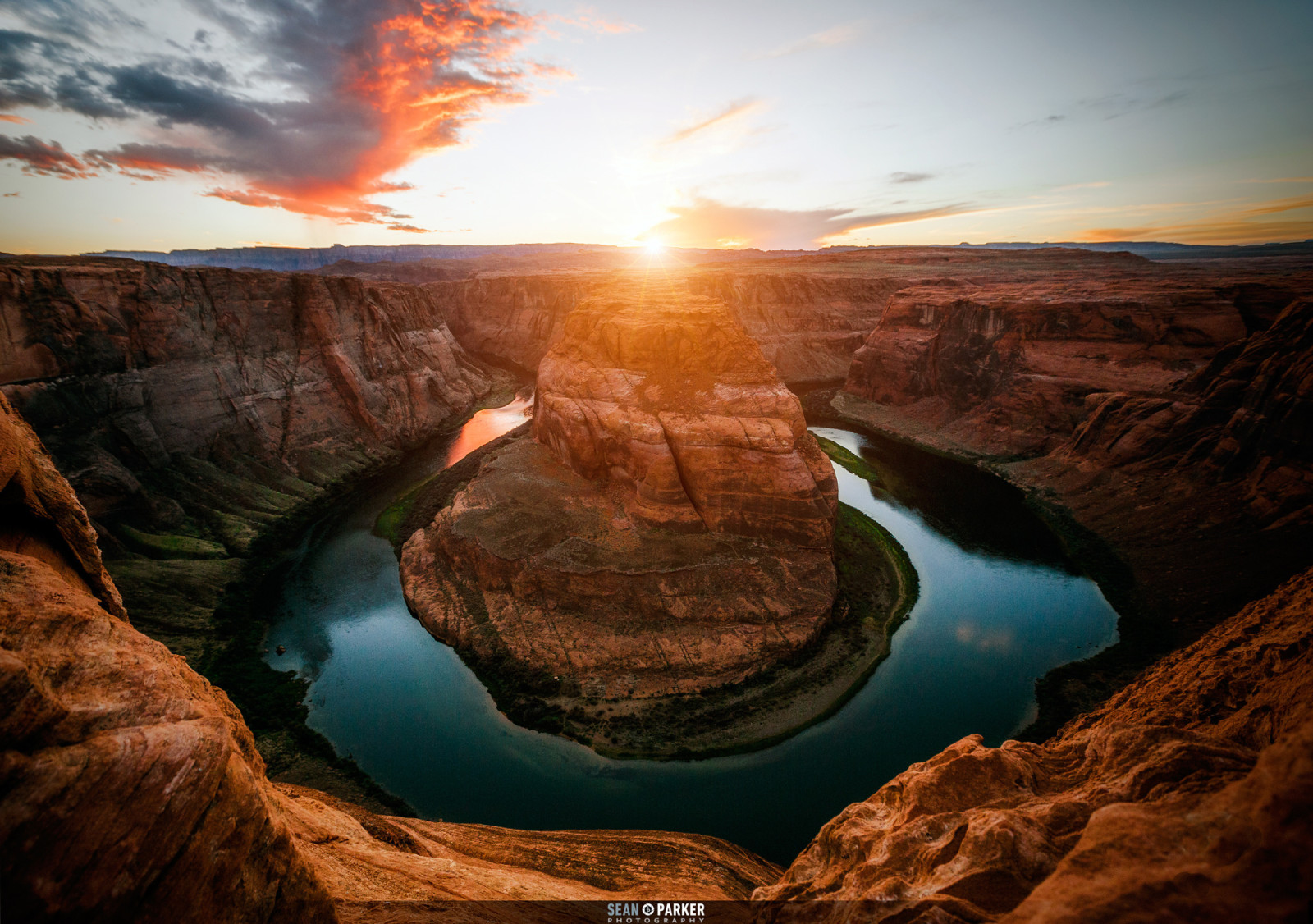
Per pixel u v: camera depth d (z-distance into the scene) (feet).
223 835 26.71
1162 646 151.74
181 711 28.66
